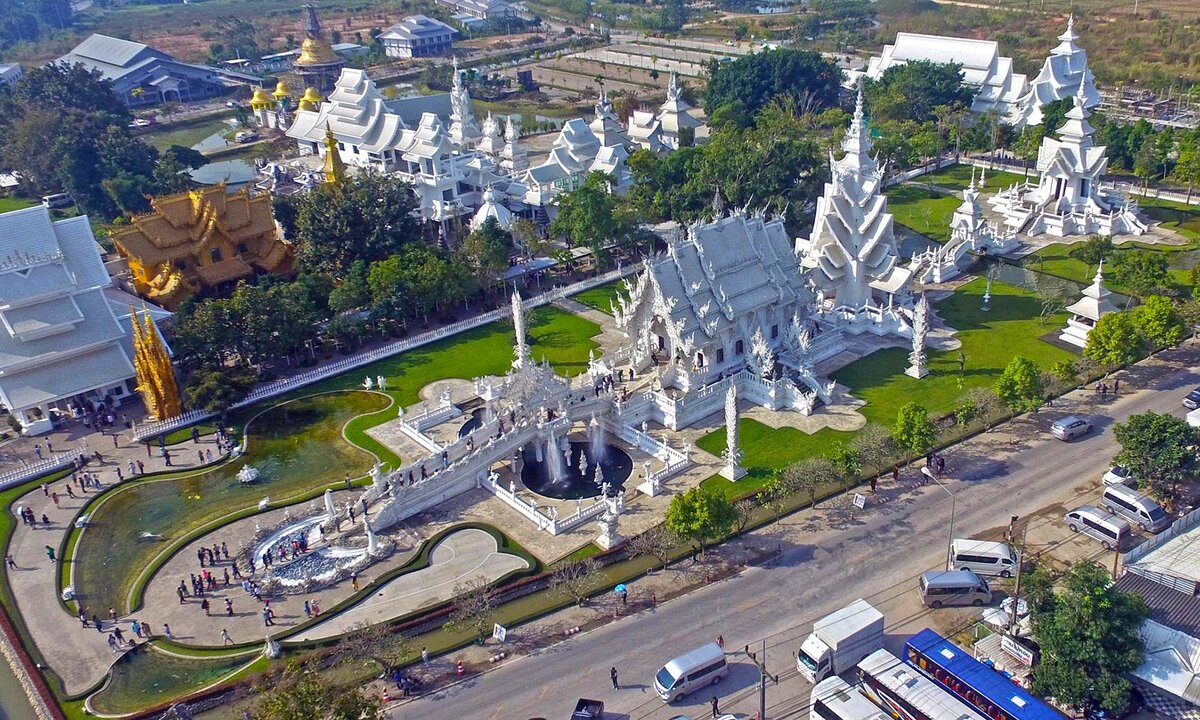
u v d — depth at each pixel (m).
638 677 70.00
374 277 129.75
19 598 83.31
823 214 130.25
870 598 76.75
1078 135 153.75
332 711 59.78
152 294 136.88
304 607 79.50
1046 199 161.00
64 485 100.50
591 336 129.00
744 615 75.81
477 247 139.12
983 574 78.00
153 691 71.50
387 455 102.38
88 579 85.50
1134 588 71.50
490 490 95.81
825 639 68.50
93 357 115.25
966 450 97.06
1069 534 82.31
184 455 105.06
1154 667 63.72
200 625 78.25
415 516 91.88
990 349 118.19
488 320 135.75
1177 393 104.75
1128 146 174.25
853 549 82.94
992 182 183.50
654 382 110.31
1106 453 94.50
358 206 140.62
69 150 184.25
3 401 111.56
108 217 185.00
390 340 130.62
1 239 114.12
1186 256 140.12
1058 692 63.50
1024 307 129.75
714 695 67.75
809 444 99.88
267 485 98.31
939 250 145.12
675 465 96.56
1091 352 106.88
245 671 72.50
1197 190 169.25
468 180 181.38
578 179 182.00
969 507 87.44
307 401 115.50
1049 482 90.38
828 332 120.19
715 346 111.50
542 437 99.38
